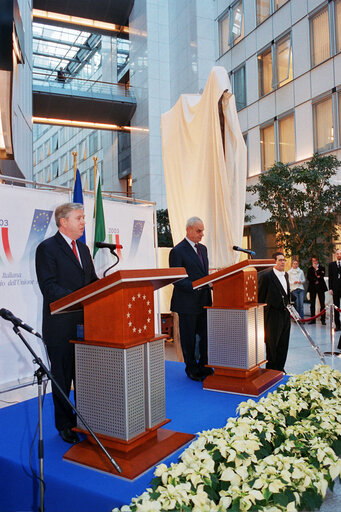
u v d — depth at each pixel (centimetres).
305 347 738
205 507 173
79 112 2331
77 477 217
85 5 2289
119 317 229
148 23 2264
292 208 1145
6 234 409
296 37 1480
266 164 1670
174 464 203
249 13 1719
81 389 245
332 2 1328
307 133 1447
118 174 2792
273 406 268
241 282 372
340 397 311
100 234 501
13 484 235
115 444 233
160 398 254
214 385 372
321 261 1138
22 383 421
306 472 203
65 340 272
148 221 636
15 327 227
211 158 517
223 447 211
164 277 240
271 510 180
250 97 1728
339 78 1317
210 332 385
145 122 2278
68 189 479
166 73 2292
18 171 1094
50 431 285
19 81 1062
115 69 2816
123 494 199
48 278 273
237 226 507
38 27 2812
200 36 2022
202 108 527
